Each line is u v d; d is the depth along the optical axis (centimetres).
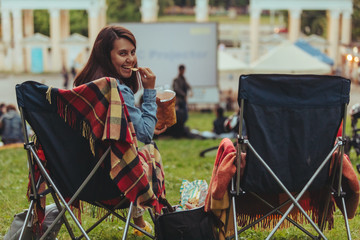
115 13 6425
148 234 471
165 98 501
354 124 1029
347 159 458
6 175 943
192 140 1585
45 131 420
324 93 421
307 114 421
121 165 414
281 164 426
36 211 454
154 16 4025
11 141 1449
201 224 469
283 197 475
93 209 509
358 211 636
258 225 493
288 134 423
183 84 1892
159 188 473
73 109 411
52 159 427
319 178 438
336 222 596
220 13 9762
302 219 489
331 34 4066
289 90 417
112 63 459
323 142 429
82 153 425
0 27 4950
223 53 2811
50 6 4128
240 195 441
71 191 434
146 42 2612
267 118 419
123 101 411
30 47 4381
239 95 414
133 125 439
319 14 6319
